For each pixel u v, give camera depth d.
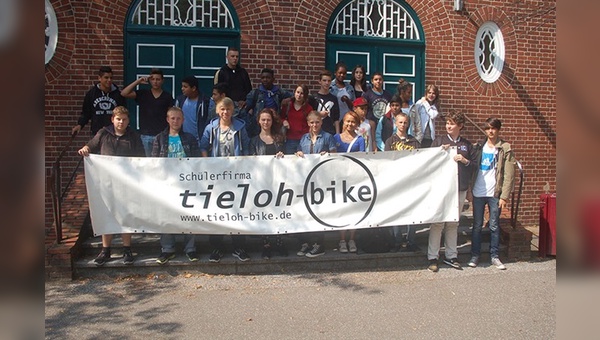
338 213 6.03
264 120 6.03
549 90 9.36
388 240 6.41
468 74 8.96
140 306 5.03
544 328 4.65
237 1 8.06
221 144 5.96
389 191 6.11
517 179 9.16
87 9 7.59
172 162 5.81
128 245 5.80
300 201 5.96
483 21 9.00
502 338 4.45
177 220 5.79
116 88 6.81
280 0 8.18
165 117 6.71
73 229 6.19
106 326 4.57
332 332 4.52
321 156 6.00
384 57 8.73
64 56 7.54
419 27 8.83
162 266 5.87
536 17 9.22
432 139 7.28
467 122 8.94
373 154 6.10
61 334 4.39
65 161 7.54
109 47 7.70
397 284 5.76
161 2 7.95
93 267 5.73
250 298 5.28
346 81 8.51
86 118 6.76
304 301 5.22
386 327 4.64
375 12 8.69
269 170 5.92
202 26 8.06
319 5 8.33
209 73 8.12
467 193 6.78
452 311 5.02
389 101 7.57
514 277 6.06
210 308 5.00
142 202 5.77
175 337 4.37
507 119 9.16
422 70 8.87
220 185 5.86
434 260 6.26
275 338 4.39
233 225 5.84
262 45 8.16
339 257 6.20
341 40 8.51
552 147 9.39
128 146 5.85
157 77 6.64
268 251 6.06
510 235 6.76
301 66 8.27
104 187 5.74
